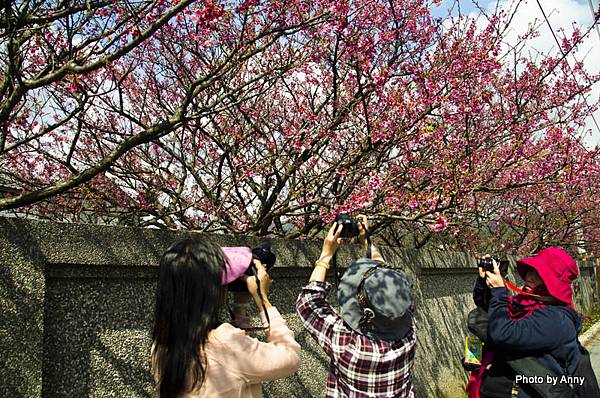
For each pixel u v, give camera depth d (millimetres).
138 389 2725
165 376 1729
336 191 5535
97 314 2615
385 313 2180
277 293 3898
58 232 2402
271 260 2324
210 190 5133
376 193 4980
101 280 2652
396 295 2203
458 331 6977
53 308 2434
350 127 5871
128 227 2727
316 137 5309
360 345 2229
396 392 2234
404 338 2303
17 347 2154
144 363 2773
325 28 4398
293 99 5977
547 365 2566
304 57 5098
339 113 5551
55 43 4371
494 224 10281
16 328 2164
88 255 2512
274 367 1782
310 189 5277
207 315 1746
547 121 6676
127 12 3420
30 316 2221
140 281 2838
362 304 2258
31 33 3730
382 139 5160
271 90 6176
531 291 2842
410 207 5047
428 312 6070
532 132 6426
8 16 3215
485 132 6551
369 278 2254
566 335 2574
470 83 5551
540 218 10539
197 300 1740
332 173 5301
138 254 2742
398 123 5246
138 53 5410
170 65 5754
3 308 2135
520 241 10352
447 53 5609
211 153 6246
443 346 6344
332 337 2289
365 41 5078
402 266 5367
